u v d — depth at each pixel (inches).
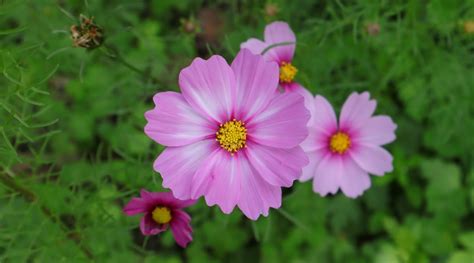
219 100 12.7
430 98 21.6
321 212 21.0
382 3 17.7
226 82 12.6
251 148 12.9
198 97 12.5
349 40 20.1
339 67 20.2
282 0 19.3
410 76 21.0
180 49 20.9
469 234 21.0
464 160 22.0
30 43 16.1
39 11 18.7
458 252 21.1
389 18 21.1
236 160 12.9
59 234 16.1
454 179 21.6
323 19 18.8
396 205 22.6
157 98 12.4
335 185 15.2
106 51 14.1
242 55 12.6
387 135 15.3
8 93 13.8
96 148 21.8
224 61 12.4
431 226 21.5
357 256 21.6
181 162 12.6
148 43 20.5
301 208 20.8
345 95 20.1
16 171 18.7
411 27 18.7
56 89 21.3
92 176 17.2
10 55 13.8
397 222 22.5
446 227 21.5
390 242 21.7
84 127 21.3
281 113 12.7
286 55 14.7
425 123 22.1
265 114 12.8
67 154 21.5
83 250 16.8
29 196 15.9
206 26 21.9
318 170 15.1
